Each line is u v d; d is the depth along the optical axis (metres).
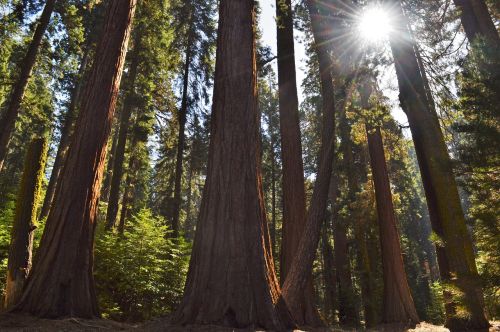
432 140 9.95
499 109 5.52
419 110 10.41
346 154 21.55
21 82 14.66
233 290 5.97
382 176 17.28
